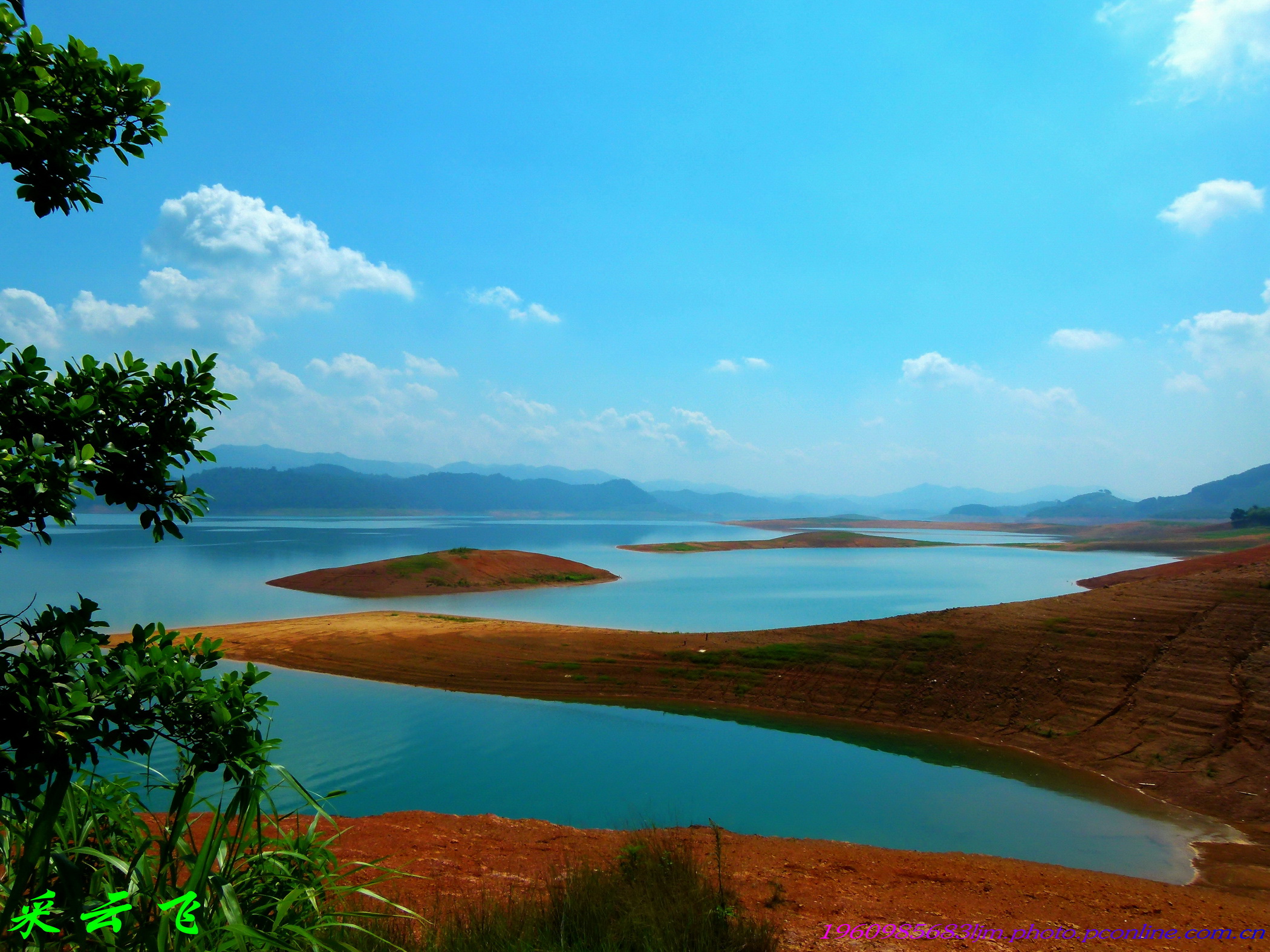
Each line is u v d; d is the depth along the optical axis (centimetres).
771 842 1069
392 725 2108
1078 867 1216
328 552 9138
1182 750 1719
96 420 351
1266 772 1555
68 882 312
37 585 5409
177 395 371
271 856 426
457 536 15412
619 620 4019
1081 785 1655
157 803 1254
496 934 527
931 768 1758
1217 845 1320
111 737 315
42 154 352
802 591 5659
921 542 13888
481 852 920
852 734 2036
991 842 1328
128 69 373
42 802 362
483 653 2858
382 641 3083
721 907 582
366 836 987
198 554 8738
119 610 4238
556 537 16175
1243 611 2283
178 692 329
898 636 2570
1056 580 6612
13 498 298
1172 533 16475
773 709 2277
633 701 2375
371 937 487
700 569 7975
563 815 1428
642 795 1553
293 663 2847
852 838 1338
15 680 287
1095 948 655
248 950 361
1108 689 2028
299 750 1866
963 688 2200
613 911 570
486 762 1777
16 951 305
